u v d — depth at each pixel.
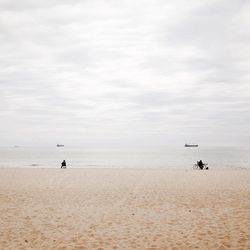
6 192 12.70
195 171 21.64
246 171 21.75
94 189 13.53
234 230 7.27
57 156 82.81
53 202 10.73
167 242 6.47
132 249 6.05
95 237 6.83
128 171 21.39
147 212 9.29
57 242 6.47
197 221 8.19
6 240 6.57
